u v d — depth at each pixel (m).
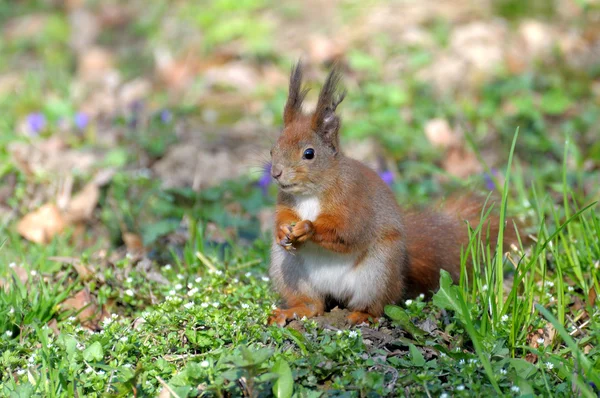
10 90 17.64
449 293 7.44
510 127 14.07
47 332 7.81
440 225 9.03
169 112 15.23
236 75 16.86
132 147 13.84
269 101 15.98
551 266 9.33
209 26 19.30
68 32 21.16
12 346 7.85
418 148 13.84
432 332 7.70
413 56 16.41
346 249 7.99
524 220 10.23
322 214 7.98
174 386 6.78
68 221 11.44
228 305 8.30
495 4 18.72
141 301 9.01
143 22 20.62
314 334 7.64
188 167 13.41
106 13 21.58
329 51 16.92
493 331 7.48
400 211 8.60
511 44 17.09
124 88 17.05
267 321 8.05
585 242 8.55
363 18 18.55
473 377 6.79
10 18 22.48
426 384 6.73
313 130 8.09
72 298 9.02
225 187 12.17
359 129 14.14
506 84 15.34
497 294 7.81
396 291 8.29
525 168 12.94
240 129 14.79
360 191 8.11
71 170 12.69
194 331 7.66
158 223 10.67
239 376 6.47
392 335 7.79
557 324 6.49
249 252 10.05
